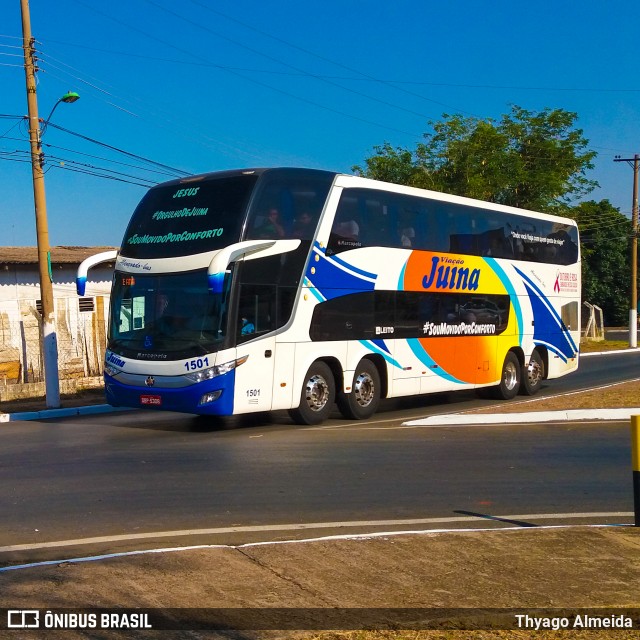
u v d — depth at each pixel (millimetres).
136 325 15000
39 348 23234
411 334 17797
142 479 10461
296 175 15406
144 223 15508
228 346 14070
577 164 43469
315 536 7773
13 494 9555
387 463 11805
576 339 24094
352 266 16359
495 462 12047
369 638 5168
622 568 6617
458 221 19250
